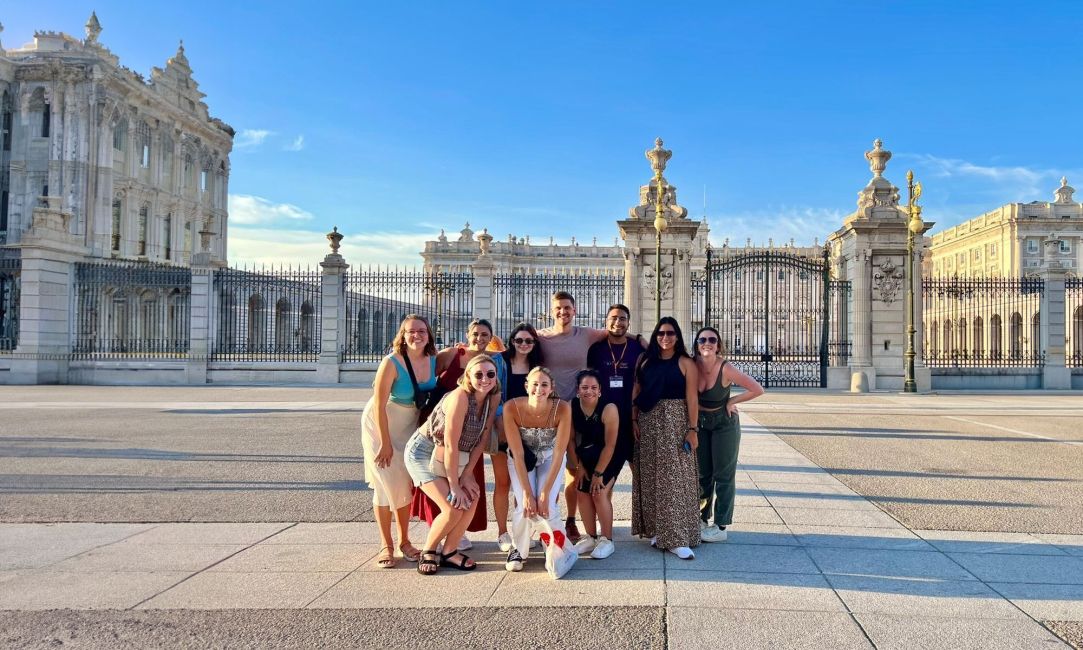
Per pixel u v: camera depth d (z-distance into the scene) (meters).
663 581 5.37
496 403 5.98
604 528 6.03
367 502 8.11
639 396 6.33
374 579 5.48
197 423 15.26
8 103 50.47
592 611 4.79
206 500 8.18
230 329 29.98
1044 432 14.13
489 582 5.41
